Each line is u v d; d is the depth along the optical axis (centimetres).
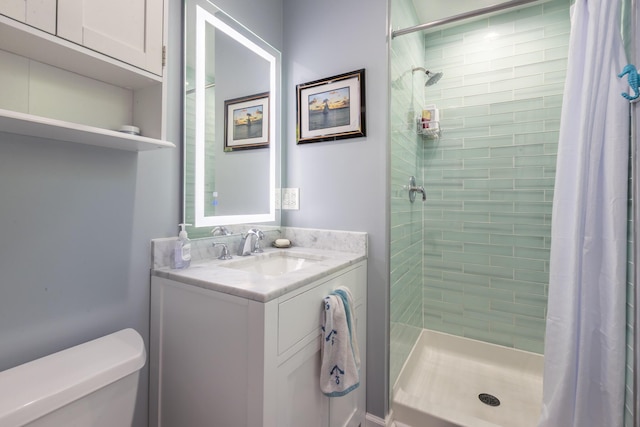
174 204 124
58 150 91
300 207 176
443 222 225
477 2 199
